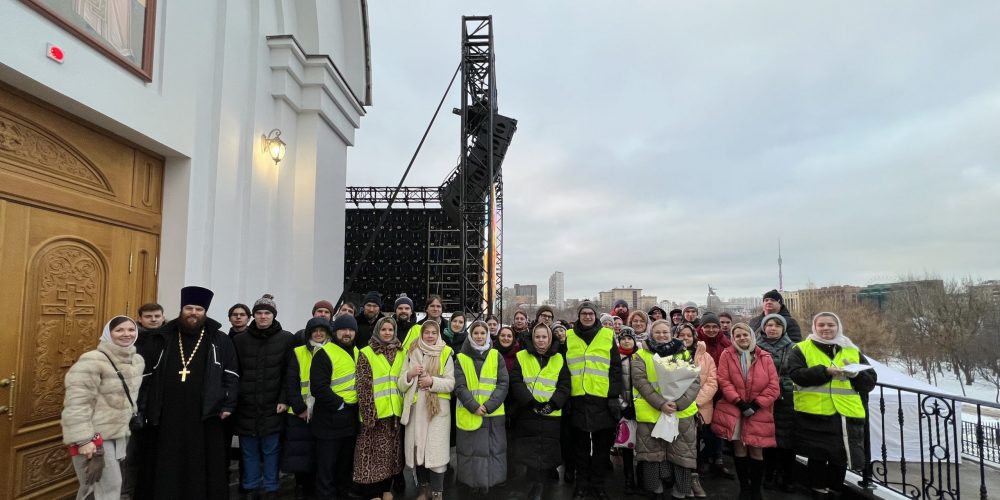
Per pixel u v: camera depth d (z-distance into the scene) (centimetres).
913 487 420
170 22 505
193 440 381
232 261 615
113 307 457
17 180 364
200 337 401
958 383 3878
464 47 1069
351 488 449
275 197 722
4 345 353
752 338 469
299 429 441
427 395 439
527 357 474
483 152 1150
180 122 517
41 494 381
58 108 399
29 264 373
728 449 535
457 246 1688
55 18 364
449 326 605
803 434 445
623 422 498
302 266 766
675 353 475
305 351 452
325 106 802
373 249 1739
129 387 346
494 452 444
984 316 3631
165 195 529
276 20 751
